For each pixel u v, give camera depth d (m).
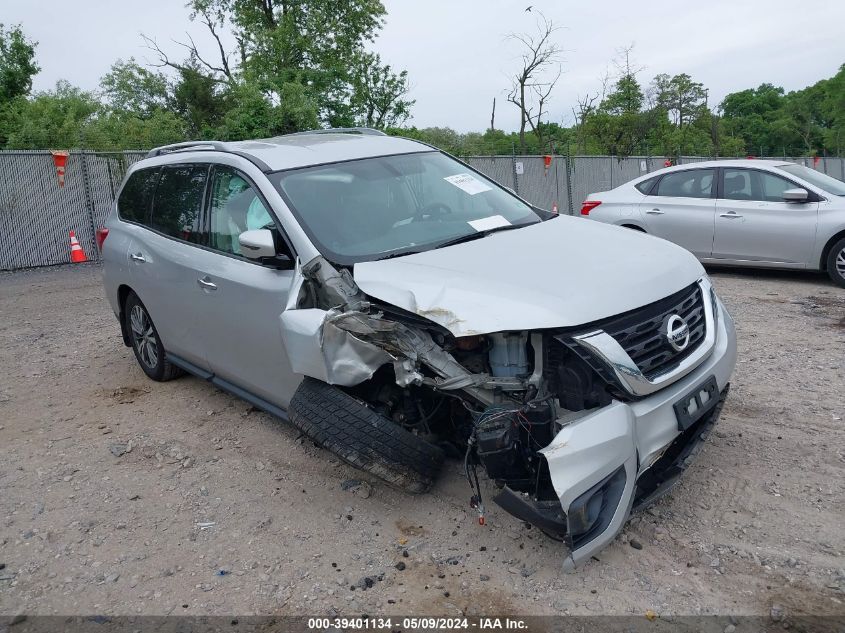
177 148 5.95
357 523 3.80
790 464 4.09
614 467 3.05
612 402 3.16
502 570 3.32
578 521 2.99
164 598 3.29
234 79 24.11
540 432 3.16
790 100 81.00
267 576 3.40
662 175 10.09
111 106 38.72
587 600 3.07
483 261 3.69
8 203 13.80
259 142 5.30
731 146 46.25
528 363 3.29
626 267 3.57
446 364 3.38
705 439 3.63
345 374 3.56
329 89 23.05
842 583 3.05
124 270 6.01
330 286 3.83
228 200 4.75
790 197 8.74
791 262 8.90
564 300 3.22
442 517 3.76
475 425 3.28
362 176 4.61
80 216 14.78
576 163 21.30
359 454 3.56
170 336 5.59
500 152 29.78
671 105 40.88
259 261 4.16
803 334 6.60
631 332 3.28
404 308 3.40
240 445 4.85
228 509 4.04
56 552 3.71
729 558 3.28
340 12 26.17
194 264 4.95
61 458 4.83
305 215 4.17
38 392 6.19
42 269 13.88
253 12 27.00
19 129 24.88
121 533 3.87
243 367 4.68
